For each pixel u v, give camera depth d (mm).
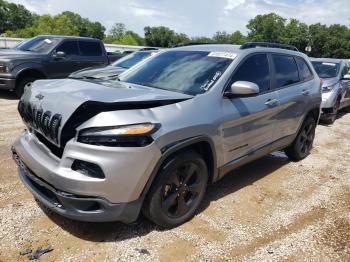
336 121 9945
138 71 4477
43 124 3137
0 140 5961
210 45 4742
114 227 3469
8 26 88000
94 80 4066
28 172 3332
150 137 3004
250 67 4309
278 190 4641
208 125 3525
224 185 4672
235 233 3543
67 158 2949
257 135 4391
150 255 3113
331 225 3816
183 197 3551
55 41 10805
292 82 5203
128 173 2951
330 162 5957
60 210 3045
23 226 3396
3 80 9727
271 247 3361
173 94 3549
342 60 10828
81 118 3035
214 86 3787
